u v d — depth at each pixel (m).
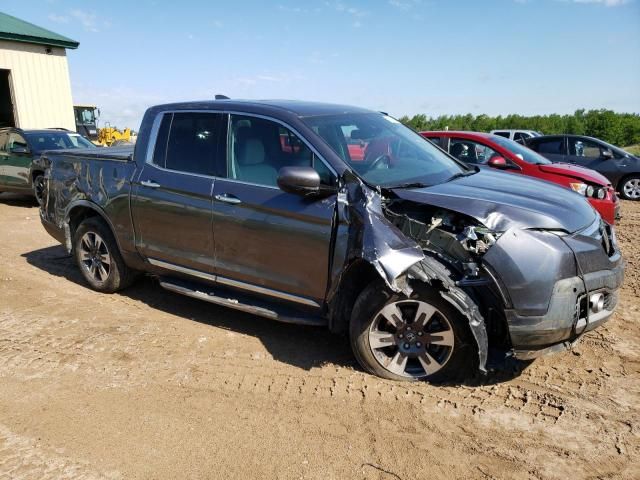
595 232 3.66
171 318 4.98
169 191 4.61
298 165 4.00
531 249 3.34
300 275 3.93
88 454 3.06
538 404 3.47
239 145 4.32
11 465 2.96
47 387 3.78
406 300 3.58
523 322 3.35
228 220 4.23
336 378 3.84
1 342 4.48
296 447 3.10
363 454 3.03
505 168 8.47
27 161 11.01
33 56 17.16
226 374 3.94
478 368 3.47
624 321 4.73
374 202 3.55
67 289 5.79
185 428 3.30
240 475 2.88
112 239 5.35
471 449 3.05
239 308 4.31
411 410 3.43
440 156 4.79
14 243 7.95
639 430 3.19
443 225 3.65
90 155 5.46
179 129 4.72
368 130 4.48
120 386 3.79
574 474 2.84
